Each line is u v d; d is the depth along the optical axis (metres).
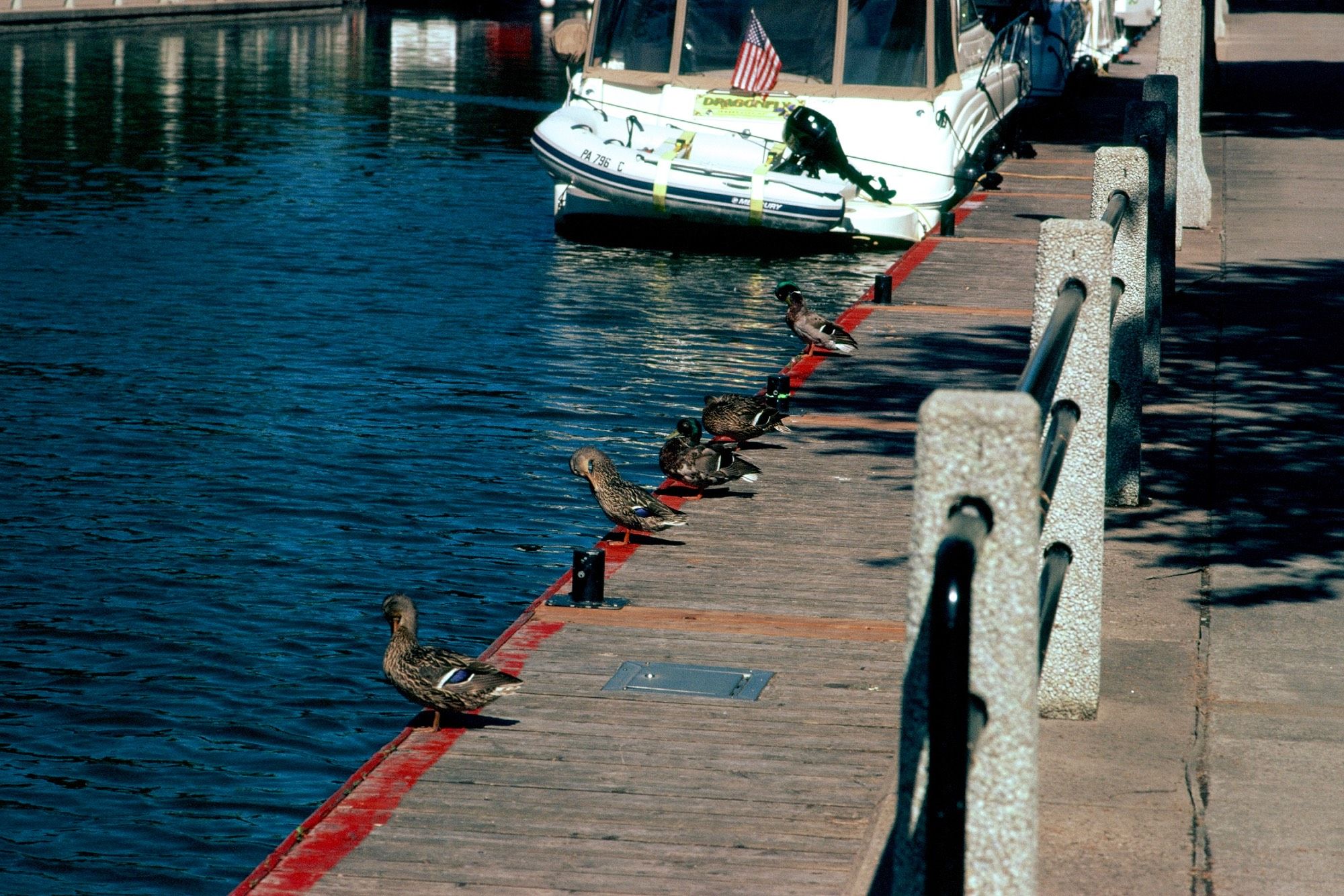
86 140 35.78
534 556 12.26
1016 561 3.55
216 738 9.28
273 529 12.72
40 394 16.39
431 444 14.97
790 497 10.60
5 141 35.12
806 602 8.61
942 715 3.28
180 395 16.47
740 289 22.61
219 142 36.12
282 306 20.75
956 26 25.78
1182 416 11.76
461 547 12.41
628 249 25.81
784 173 24.89
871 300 17.70
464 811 6.26
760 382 17.41
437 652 7.06
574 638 8.06
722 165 25.05
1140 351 9.43
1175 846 5.63
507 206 29.34
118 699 9.73
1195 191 20.19
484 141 37.75
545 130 25.50
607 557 9.36
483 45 65.06
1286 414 11.84
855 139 25.30
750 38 24.80
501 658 7.78
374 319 20.11
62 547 12.19
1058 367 4.68
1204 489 10.03
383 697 9.91
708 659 7.81
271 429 15.36
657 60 25.80
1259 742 6.45
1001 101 30.05
